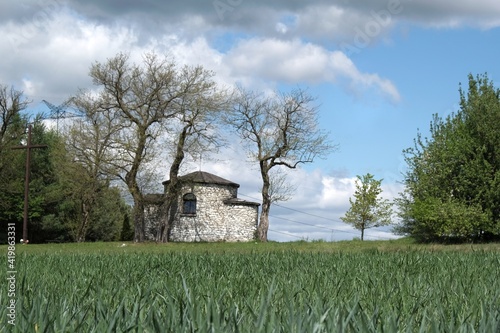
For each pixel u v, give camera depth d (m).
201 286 8.83
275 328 4.69
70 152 56.41
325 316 4.82
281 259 16.67
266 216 62.69
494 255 18.03
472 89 41.16
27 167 46.41
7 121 55.25
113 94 54.38
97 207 67.88
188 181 61.28
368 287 8.71
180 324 4.84
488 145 39.81
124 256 18.00
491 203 38.97
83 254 20.55
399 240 43.78
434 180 40.41
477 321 5.56
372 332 4.67
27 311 5.46
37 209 62.47
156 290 7.59
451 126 41.50
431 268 13.20
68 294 7.79
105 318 4.99
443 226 39.09
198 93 55.12
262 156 61.31
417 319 5.77
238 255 18.55
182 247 40.28
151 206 63.19
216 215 65.19
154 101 54.88
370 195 57.44
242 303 6.56
